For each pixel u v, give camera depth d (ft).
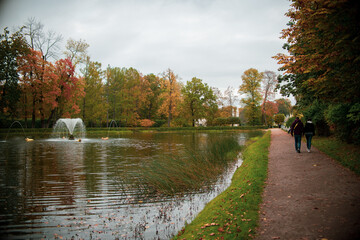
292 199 18.84
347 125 42.04
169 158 41.42
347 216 14.97
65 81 127.65
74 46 133.80
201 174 33.42
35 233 17.60
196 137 111.75
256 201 18.95
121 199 24.86
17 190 27.73
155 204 23.49
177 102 181.27
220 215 17.04
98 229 18.24
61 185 29.73
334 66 25.61
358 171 25.43
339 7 16.78
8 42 116.47
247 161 38.47
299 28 26.37
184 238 14.74
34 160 47.67
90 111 151.74
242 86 193.77
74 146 73.97
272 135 91.04
